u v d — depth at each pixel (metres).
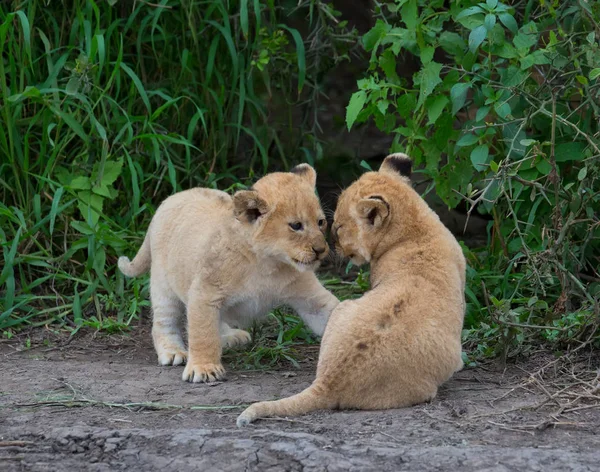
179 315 11.70
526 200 12.60
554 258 11.15
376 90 12.60
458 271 9.85
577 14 11.85
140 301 13.16
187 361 10.98
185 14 15.03
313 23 17.38
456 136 12.81
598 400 9.34
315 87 16.09
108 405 9.55
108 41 14.28
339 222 10.41
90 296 13.23
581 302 11.59
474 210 16.08
